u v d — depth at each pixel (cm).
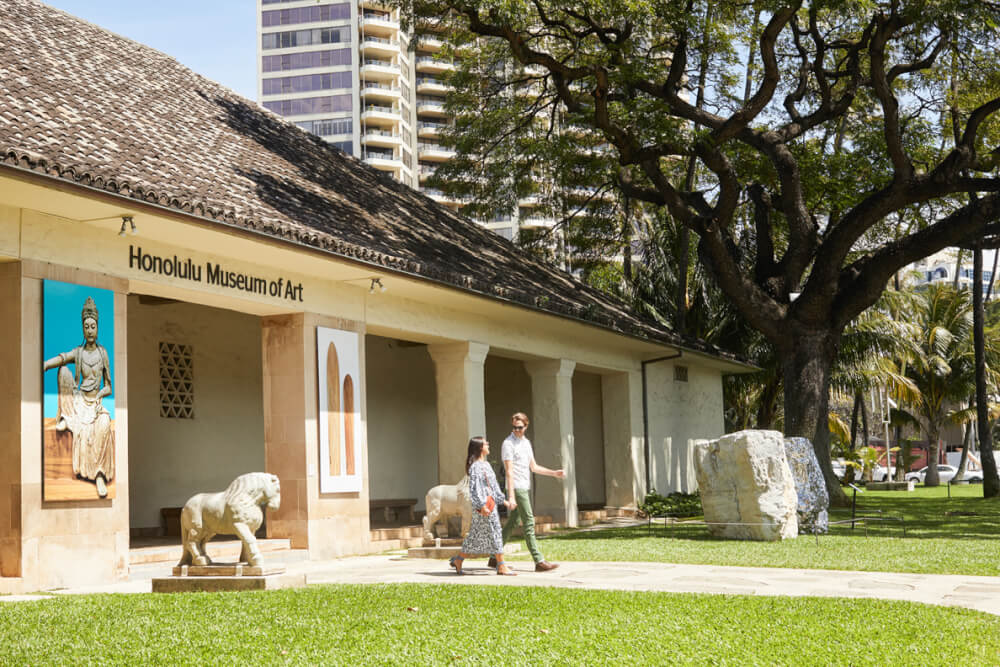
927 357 4544
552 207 2862
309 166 1973
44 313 1124
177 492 1809
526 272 2409
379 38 9862
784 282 2417
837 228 2292
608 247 3002
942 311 4641
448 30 2248
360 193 2047
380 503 2233
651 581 1068
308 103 9700
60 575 1111
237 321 1973
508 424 2722
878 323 3522
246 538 988
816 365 2356
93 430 1171
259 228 1269
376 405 2381
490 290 1769
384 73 9744
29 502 1084
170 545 1498
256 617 777
